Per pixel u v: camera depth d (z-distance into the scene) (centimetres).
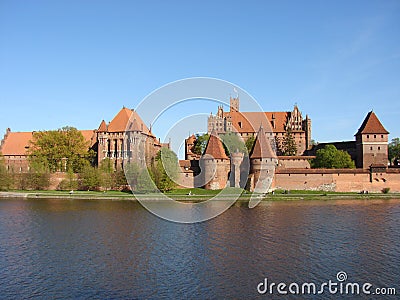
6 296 2866
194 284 3056
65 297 2839
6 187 10581
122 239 4566
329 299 2797
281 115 14700
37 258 3797
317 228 5172
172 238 4588
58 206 7525
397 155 15512
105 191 10062
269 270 3381
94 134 13875
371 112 11831
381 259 3716
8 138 14688
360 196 8769
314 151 13425
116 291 2938
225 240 4462
